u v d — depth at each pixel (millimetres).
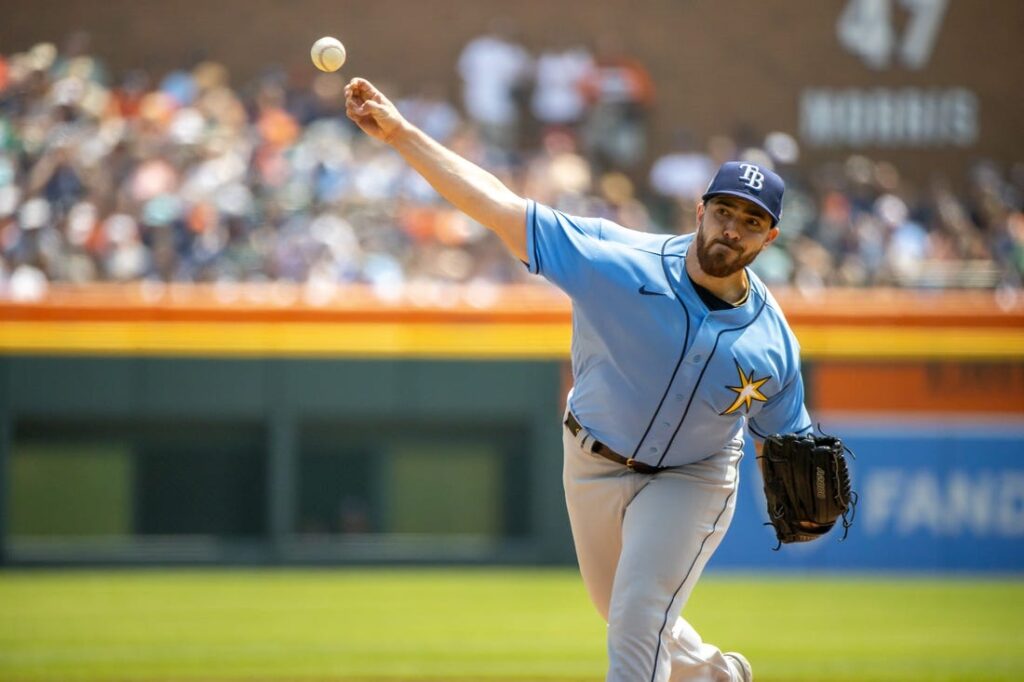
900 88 63531
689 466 15656
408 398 41125
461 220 50906
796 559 42375
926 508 42406
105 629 31828
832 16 63219
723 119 62500
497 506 41750
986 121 63906
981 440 42406
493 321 41281
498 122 60438
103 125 52281
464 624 33094
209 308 40406
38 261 46219
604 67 61531
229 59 59781
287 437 40688
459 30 61094
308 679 26734
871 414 42156
